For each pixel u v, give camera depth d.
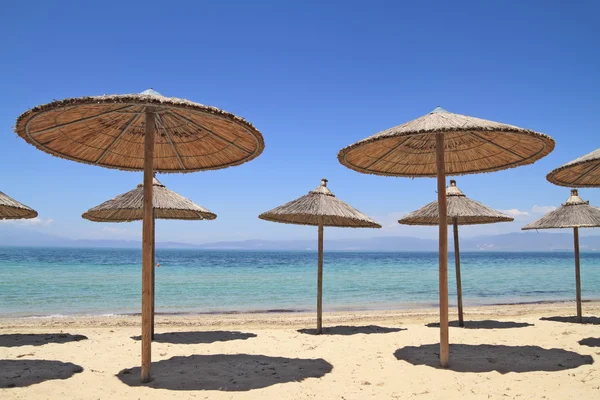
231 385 4.80
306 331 8.85
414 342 7.30
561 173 6.14
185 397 4.39
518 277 33.41
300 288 23.14
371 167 6.47
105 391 4.57
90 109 4.42
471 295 20.78
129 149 5.72
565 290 23.19
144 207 4.53
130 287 21.77
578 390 4.53
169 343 7.38
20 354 6.48
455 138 5.74
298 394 4.52
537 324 9.43
